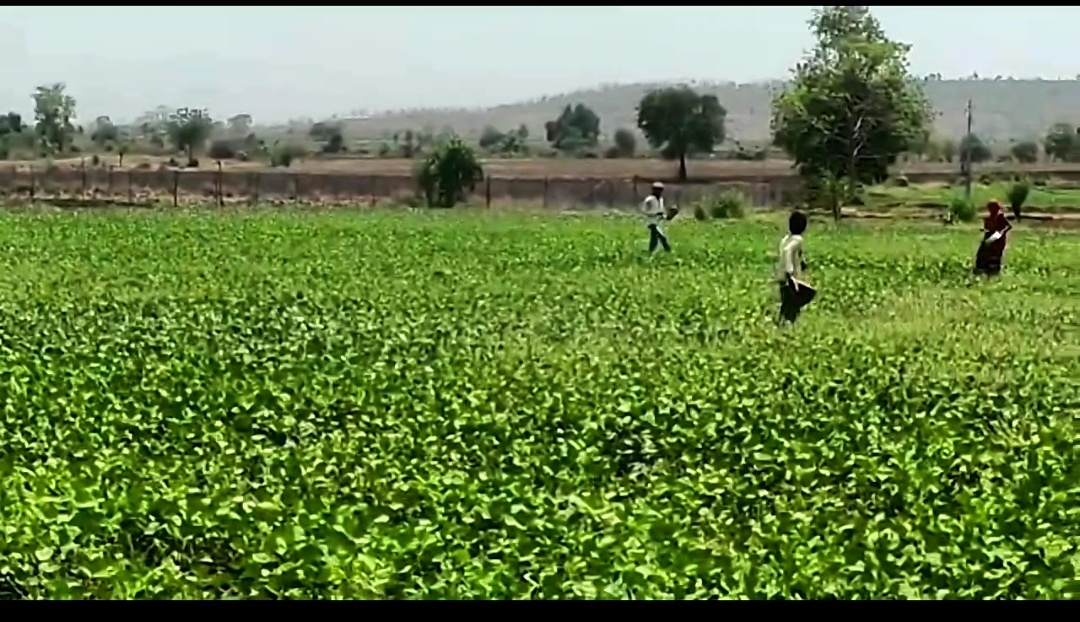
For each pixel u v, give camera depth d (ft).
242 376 69.62
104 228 183.83
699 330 93.20
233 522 43.62
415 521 45.19
